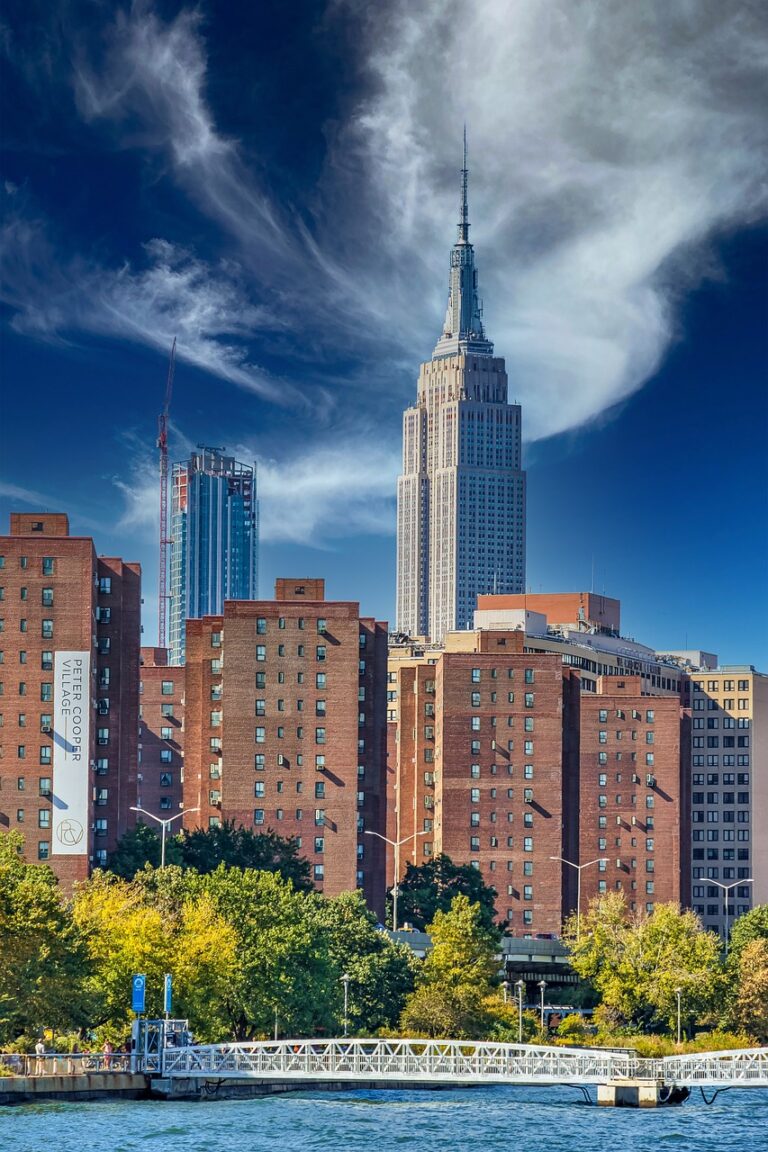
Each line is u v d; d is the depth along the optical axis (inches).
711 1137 7859.3
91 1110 7810.0
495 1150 7406.5
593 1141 7682.1
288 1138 7465.6
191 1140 7288.4
